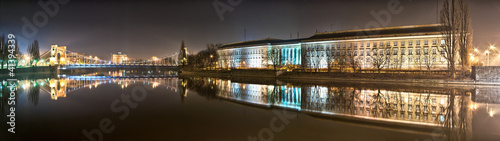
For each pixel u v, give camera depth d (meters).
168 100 37.38
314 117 26.61
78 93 44.72
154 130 21.81
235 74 103.56
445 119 25.44
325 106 32.69
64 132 21.12
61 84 62.69
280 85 60.47
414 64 93.50
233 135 20.72
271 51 131.62
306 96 41.34
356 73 74.00
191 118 26.03
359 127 22.86
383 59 92.56
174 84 64.69
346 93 44.03
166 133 21.03
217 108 31.39
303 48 118.12
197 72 130.00
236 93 45.69
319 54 113.62
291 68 103.44
